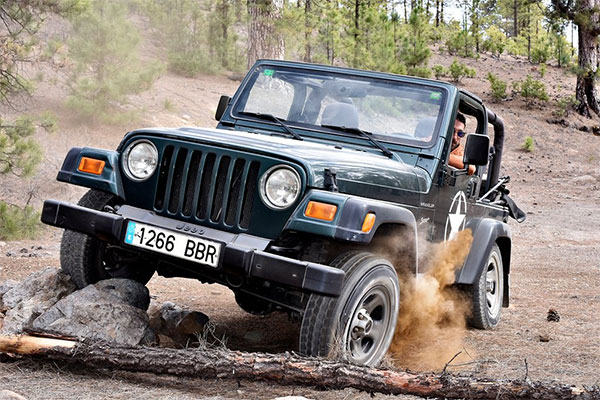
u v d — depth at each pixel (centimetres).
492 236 577
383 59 2255
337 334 374
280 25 1762
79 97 1324
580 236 1357
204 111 1716
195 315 466
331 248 410
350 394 357
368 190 409
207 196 399
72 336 366
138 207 420
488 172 657
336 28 2356
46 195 1119
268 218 384
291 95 518
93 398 325
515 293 771
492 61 3744
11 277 642
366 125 489
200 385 359
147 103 1596
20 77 1113
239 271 370
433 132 480
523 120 2605
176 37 2172
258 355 347
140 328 405
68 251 451
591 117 2803
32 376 350
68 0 1080
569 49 3756
